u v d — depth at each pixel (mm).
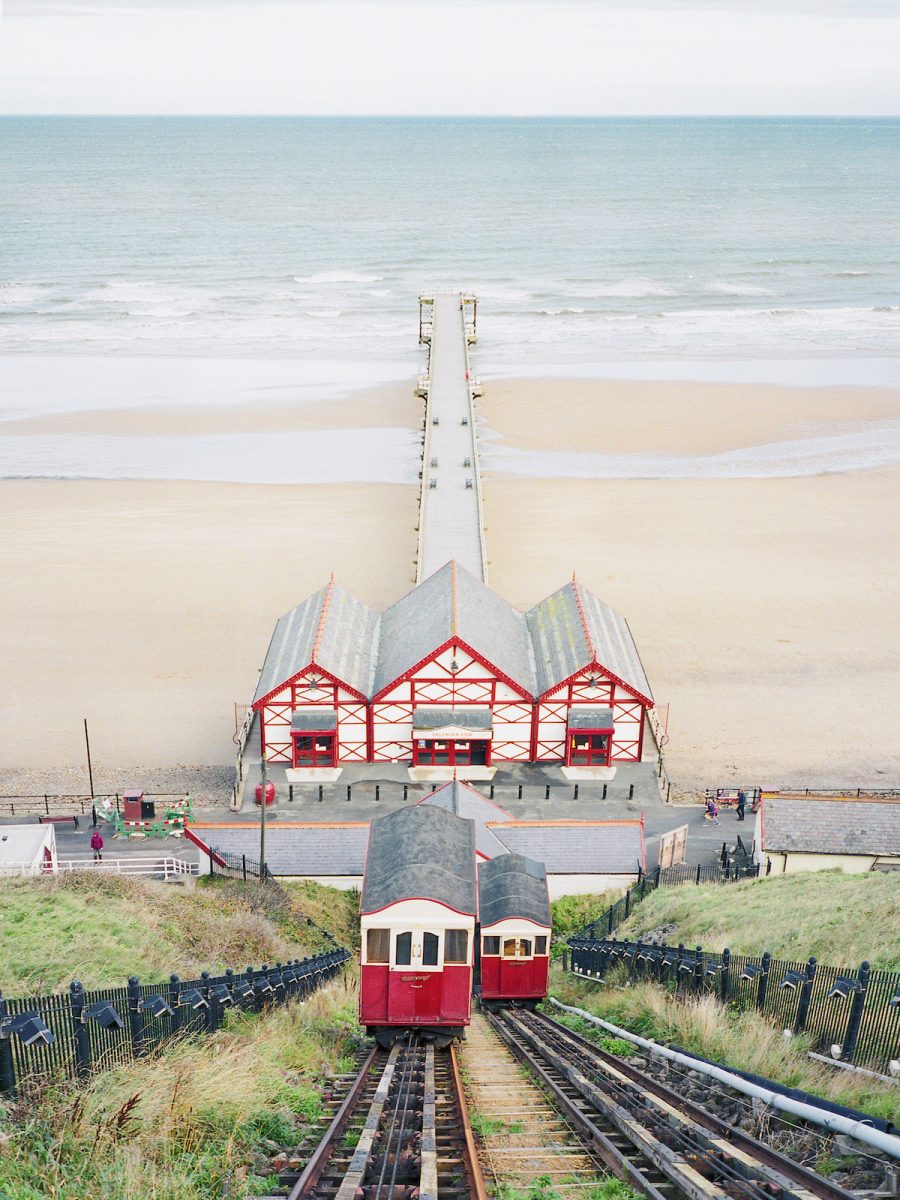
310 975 27703
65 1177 12312
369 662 51594
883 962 21406
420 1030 24109
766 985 20344
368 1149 13367
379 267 179500
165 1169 13195
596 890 42094
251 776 48812
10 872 35781
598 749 49906
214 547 75812
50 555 74375
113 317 145375
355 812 46031
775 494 86750
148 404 108812
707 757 52406
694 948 26203
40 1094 14086
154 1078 15281
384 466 92250
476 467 78188
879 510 83750
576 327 142625
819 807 42719
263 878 40406
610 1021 23484
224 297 157625
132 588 69625
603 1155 13852
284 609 66938
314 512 82188
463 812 39156
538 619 55219
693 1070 17562
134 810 46469
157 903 31422
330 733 48656
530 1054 21047
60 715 55781
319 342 134500
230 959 28078
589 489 87312
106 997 16391
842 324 145750
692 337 138500
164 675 59625
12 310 148375
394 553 74875
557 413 106500
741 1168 11766
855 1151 12305
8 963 23312
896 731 55219
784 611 67250
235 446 96938
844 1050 17281
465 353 112000
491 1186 12898
